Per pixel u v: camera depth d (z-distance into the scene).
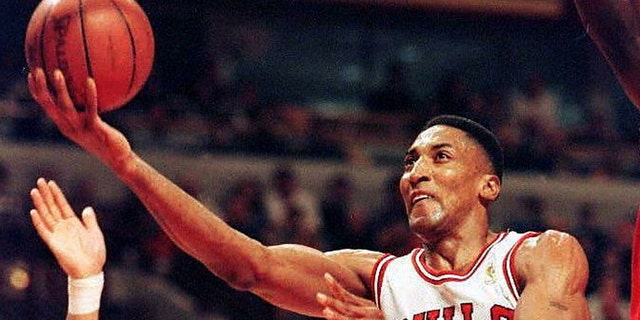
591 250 18.31
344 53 26.53
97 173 20.73
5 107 20.83
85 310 5.55
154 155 20.88
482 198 6.23
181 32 23.77
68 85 5.31
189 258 17.92
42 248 16.67
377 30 26.66
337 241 18.16
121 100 5.52
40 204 5.60
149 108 21.66
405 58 26.81
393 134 22.64
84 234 5.62
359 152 22.14
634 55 4.32
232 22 25.25
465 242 6.17
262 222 17.12
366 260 6.54
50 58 5.32
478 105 22.45
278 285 6.33
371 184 21.77
